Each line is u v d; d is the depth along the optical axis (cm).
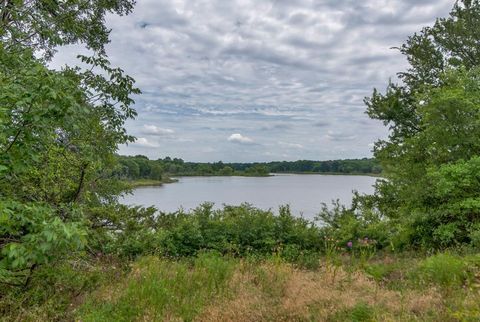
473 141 852
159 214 957
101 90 655
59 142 596
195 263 686
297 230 933
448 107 869
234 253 833
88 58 659
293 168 11256
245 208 1046
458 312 388
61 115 418
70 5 718
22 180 526
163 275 574
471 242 740
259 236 895
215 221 951
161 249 817
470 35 1441
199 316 441
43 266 512
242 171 10662
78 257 611
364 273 617
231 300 489
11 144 407
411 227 898
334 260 742
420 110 961
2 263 376
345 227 972
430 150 926
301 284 551
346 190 5022
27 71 421
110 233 812
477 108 857
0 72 436
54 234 339
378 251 909
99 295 519
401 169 1004
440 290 490
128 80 677
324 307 460
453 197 839
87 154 621
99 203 863
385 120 1523
